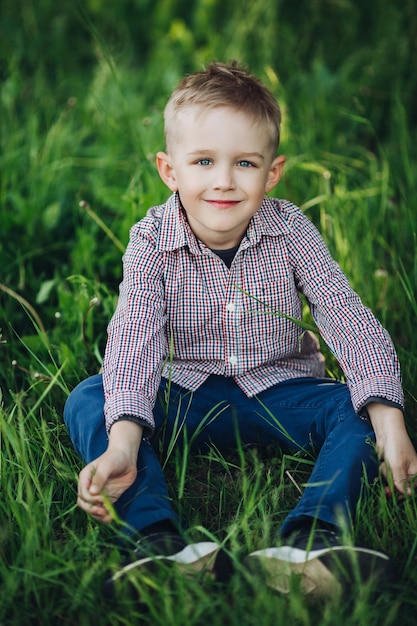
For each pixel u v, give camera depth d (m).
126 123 3.46
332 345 1.98
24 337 2.35
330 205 2.83
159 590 1.48
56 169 3.18
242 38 4.15
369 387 1.84
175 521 1.67
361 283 2.59
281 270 1.99
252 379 2.01
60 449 1.96
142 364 1.85
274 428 2.00
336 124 3.67
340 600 1.50
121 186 3.19
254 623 1.45
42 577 1.55
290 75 4.03
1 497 1.82
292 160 3.14
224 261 1.98
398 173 3.27
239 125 1.84
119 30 4.60
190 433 2.01
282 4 4.48
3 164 3.19
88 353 2.34
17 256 2.79
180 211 1.97
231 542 1.67
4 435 1.88
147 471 1.74
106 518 1.66
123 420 1.76
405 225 2.91
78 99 3.85
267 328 2.00
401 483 1.72
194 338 2.01
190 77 1.96
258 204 1.90
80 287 2.50
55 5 4.63
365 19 4.45
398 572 1.64
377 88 3.88
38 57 4.35
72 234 3.00
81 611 1.54
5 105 3.67
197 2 4.56
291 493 1.92
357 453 1.75
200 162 1.87
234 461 2.04
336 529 1.66
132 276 1.97
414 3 4.00
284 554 1.55
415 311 2.36
